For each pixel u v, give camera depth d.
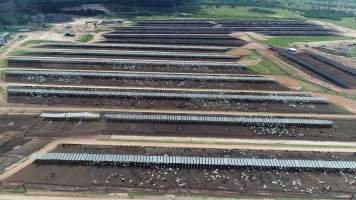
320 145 87.62
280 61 150.88
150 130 91.62
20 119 96.06
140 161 77.94
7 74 126.12
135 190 70.31
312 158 81.88
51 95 110.38
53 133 89.62
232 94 113.56
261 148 85.44
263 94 114.88
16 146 83.81
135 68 136.75
